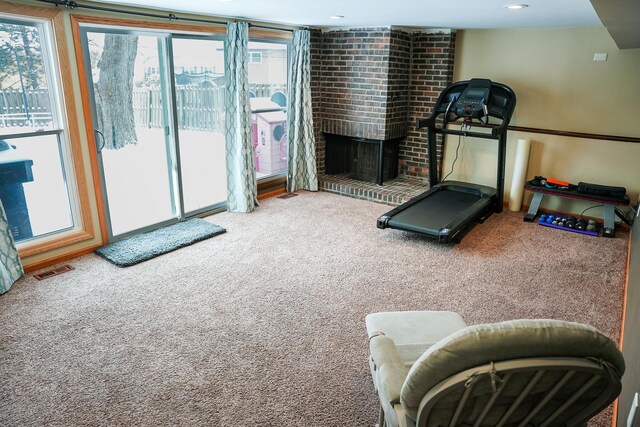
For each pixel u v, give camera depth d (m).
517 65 5.16
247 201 5.07
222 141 5.09
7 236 3.27
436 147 5.86
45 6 3.21
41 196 3.64
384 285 3.42
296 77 5.43
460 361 1.17
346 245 4.21
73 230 3.82
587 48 4.71
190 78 4.54
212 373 2.39
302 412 2.13
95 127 3.78
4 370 2.38
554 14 3.65
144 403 2.17
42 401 2.17
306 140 5.74
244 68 4.66
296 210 5.22
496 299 3.23
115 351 2.56
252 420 2.08
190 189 4.89
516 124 5.32
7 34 3.14
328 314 2.99
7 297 3.13
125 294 3.21
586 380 1.24
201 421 2.06
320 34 5.73
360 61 5.50
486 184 5.69
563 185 4.87
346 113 5.82
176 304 3.09
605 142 4.82
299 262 3.81
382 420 1.81
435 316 2.24
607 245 4.30
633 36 3.34
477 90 4.82
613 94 4.69
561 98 4.98
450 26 5.06
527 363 1.16
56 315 2.92
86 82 3.62
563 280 3.55
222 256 3.91
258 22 4.89
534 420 1.39
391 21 4.68
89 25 3.57
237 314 2.98
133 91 4.11
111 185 4.18
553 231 4.69
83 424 2.03
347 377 2.38
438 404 1.27
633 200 4.81
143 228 4.34
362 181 6.01
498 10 3.50
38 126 3.46
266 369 2.43
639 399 1.53
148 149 4.39
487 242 4.35
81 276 3.48
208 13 4.24
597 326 2.91
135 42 3.99
